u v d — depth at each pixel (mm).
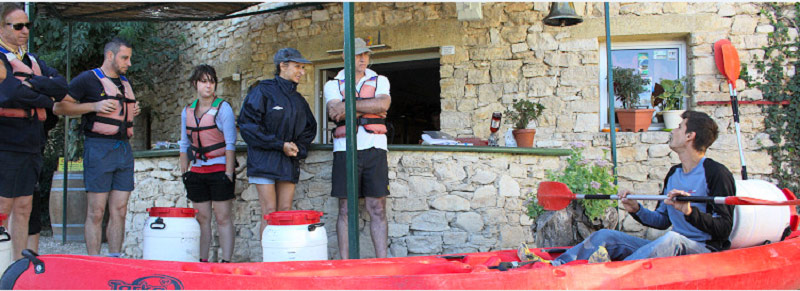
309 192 5387
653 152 6617
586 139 6785
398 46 7434
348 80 3979
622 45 7023
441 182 5348
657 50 6984
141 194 6246
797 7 6516
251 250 5496
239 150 5562
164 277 2723
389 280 2691
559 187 4133
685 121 3535
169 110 9875
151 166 6145
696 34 6645
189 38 9523
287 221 3752
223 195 4980
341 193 4766
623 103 6914
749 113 6551
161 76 10070
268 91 4672
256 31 8414
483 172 5398
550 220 4480
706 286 2992
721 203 3154
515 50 7035
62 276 2811
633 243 3633
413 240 5305
